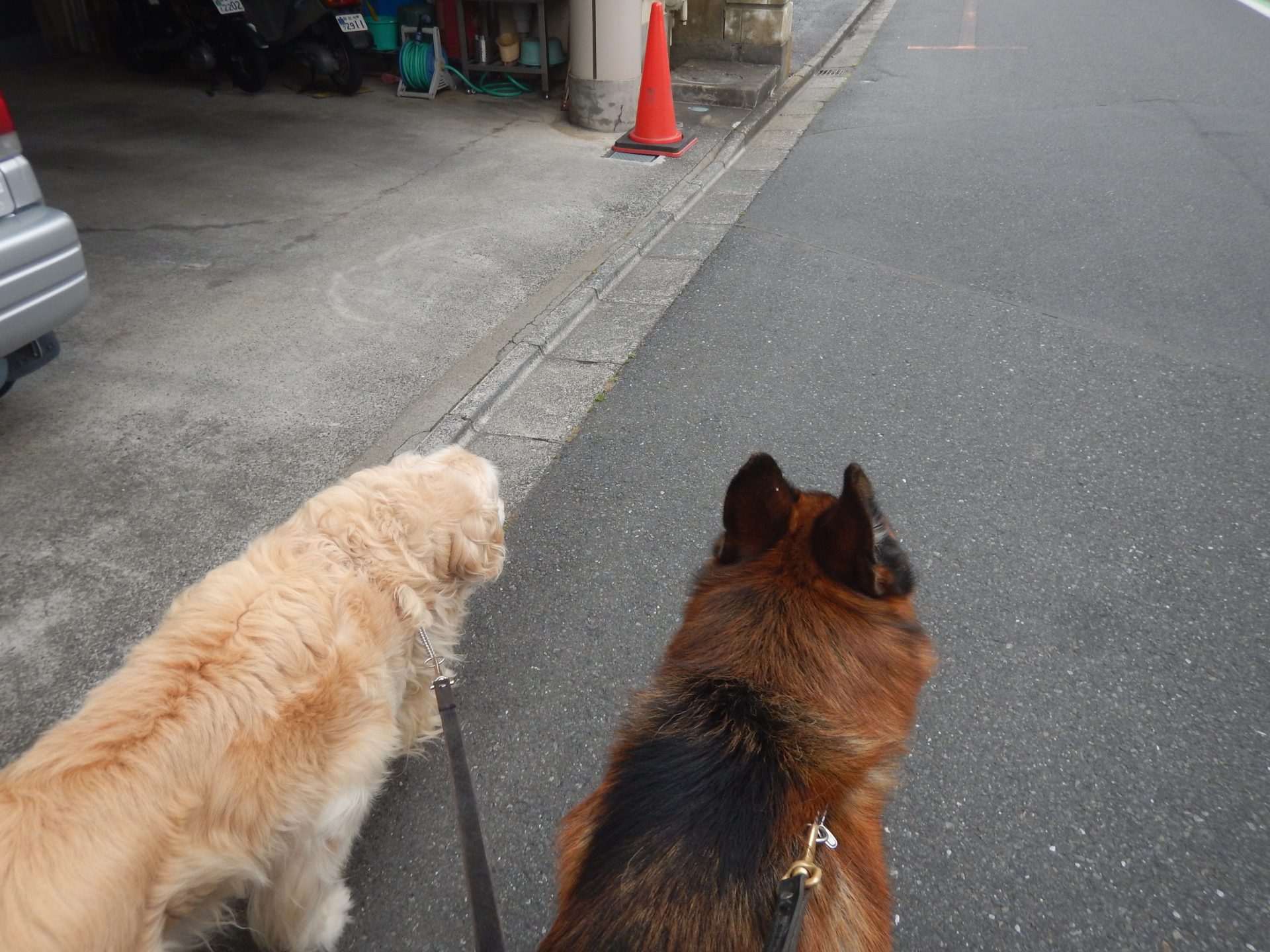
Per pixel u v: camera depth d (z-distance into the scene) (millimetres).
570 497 3514
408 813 2318
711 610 1499
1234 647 2746
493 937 1319
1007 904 2066
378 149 7453
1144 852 2172
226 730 1586
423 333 4594
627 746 1418
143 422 3816
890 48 12703
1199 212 6359
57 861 1315
